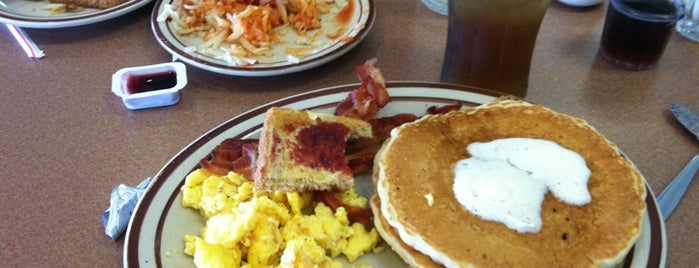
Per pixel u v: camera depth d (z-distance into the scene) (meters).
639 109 0.46
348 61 0.53
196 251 0.33
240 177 0.38
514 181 0.34
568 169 0.35
